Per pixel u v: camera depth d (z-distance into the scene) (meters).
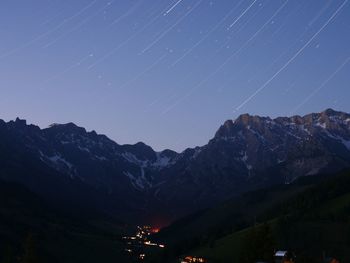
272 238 168.12
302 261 191.00
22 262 164.00
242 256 172.38
